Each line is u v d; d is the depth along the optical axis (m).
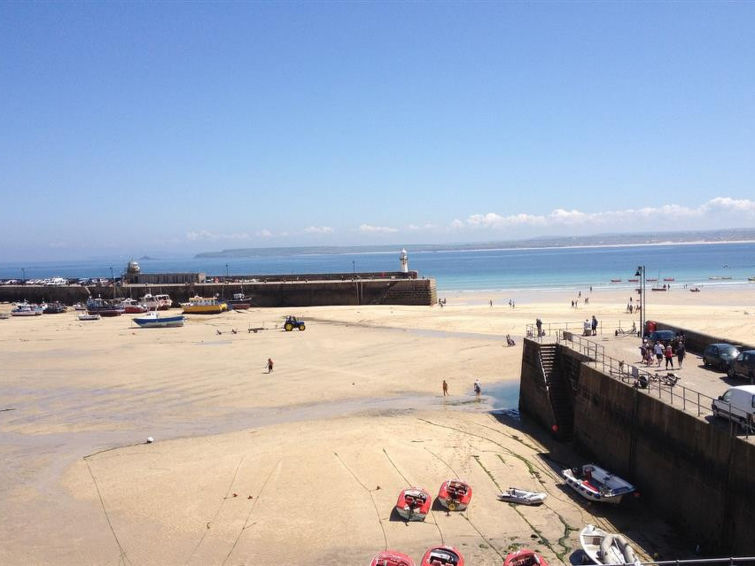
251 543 19.41
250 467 25.38
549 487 23.58
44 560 18.64
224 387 40.19
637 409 22.98
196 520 20.97
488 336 56.84
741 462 17.02
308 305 87.88
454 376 42.41
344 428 30.75
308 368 45.44
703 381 25.41
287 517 21.03
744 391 18.42
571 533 19.83
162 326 68.94
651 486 21.95
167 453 27.69
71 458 27.36
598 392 26.38
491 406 35.59
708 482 18.59
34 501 22.81
